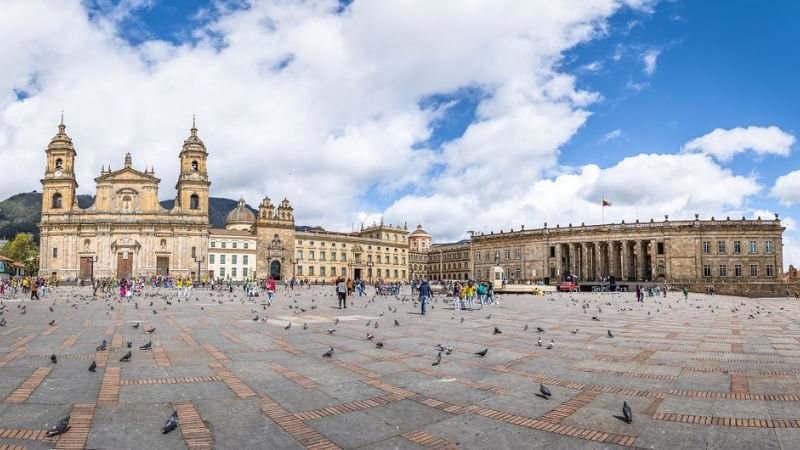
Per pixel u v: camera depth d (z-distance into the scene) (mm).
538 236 117750
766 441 7488
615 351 15508
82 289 80500
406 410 9094
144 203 112438
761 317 30922
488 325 23422
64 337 18344
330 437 7703
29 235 152500
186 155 115625
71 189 109562
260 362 13422
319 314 29641
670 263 103312
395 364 13219
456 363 13398
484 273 129375
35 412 8734
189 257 111875
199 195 115562
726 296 83625
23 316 27797
